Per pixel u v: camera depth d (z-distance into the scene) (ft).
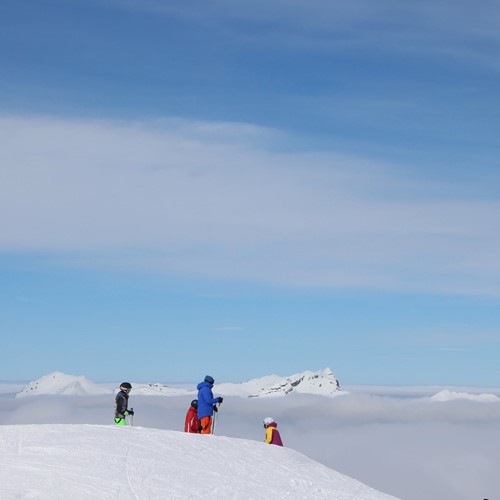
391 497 80.18
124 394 97.09
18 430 85.10
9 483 66.64
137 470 73.26
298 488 76.59
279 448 89.66
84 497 65.00
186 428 99.86
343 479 83.76
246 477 76.84
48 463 72.79
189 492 69.67
